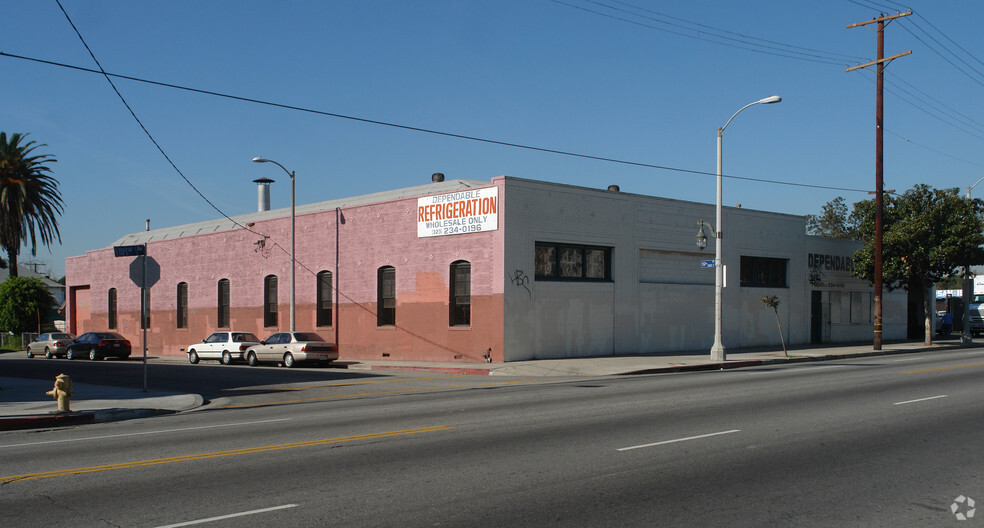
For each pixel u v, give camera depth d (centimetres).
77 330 5434
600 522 648
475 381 2200
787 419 1233
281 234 3750
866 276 3791
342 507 697
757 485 779
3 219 4628
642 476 820
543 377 2333
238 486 789
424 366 2695
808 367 2505
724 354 2702
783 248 3675
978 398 1508
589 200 2942
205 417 1462
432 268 2978
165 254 4525
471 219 2823
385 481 805
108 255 5062
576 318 2889
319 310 3519
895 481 797
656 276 3172
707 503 711
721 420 1228
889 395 1570
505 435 1104
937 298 6216
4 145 4719
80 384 2255
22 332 5678
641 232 3100
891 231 3628
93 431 1291
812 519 659
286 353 3055
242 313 3953
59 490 782
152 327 4606
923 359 2828
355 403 1644
